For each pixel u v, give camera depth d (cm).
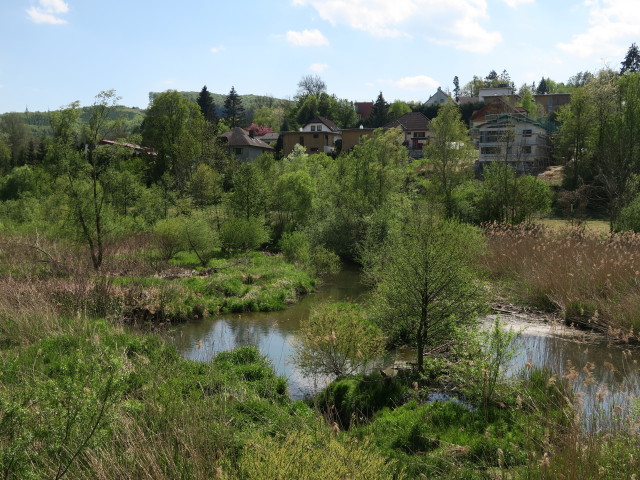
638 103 3622
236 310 1623
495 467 561
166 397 641
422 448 651
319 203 3002
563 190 4003
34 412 492
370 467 459
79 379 525
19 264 1847
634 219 2169
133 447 477
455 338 913
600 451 510
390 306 1025
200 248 2361
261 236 2606
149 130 5938
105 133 1966
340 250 2750
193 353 1156
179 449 502
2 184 4459
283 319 1534
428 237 959
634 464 482
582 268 1449
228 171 3938
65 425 466
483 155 5306
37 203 3494
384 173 2928
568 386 691
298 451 446
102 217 1969
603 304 1270
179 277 1922
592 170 3978
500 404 724
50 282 1488
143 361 783
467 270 1016
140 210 3175
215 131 5409
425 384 886
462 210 2969
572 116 4594
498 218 2870
